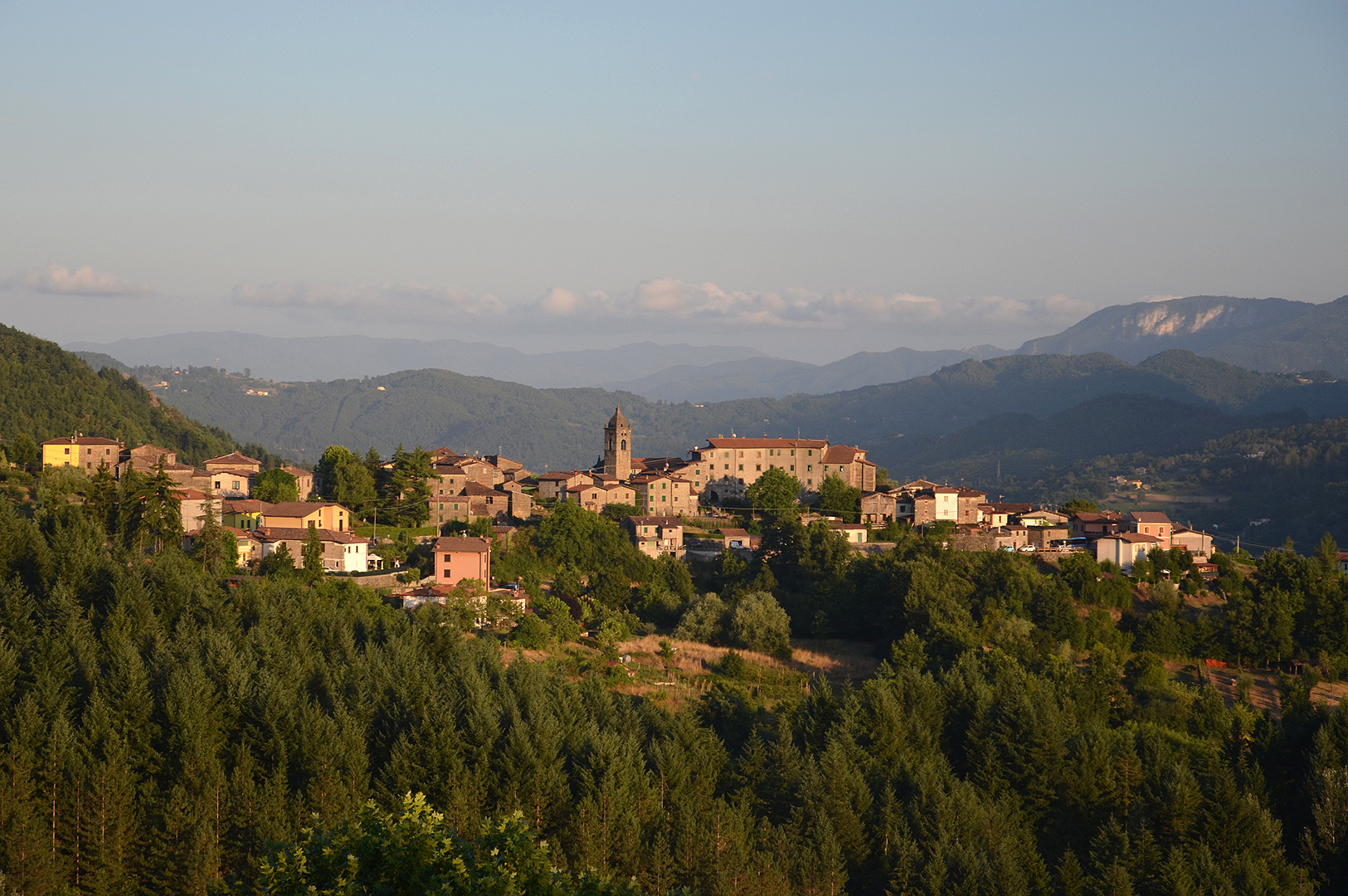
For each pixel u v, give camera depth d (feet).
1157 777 366.43
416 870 176.24
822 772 341.82
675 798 332.60
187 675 345.92
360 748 332.39
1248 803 341.00
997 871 299.99
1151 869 319.68
